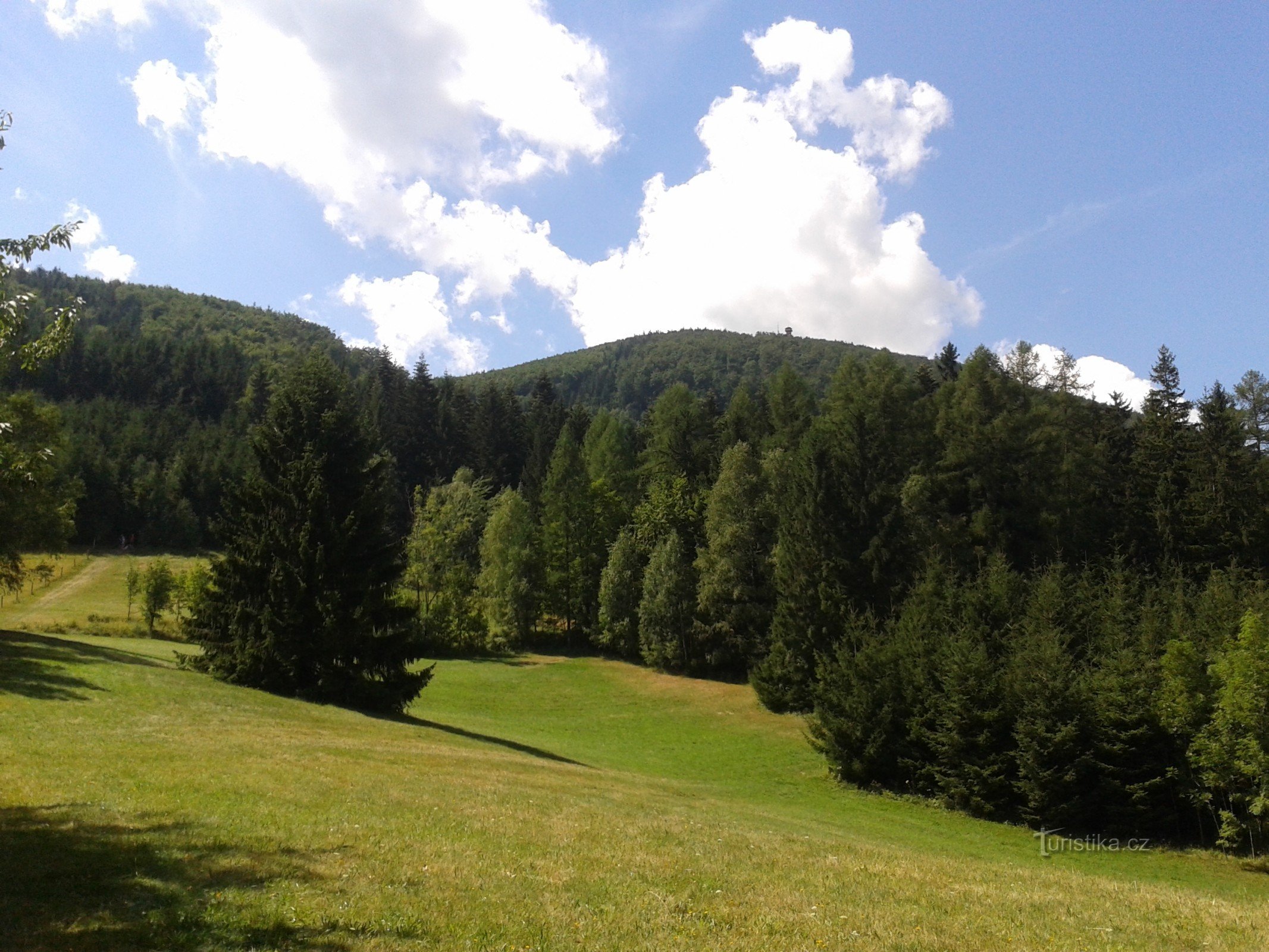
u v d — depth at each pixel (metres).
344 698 30.33
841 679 36.44
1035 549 52.38
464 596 69.56
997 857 24.53
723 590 56.81
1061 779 29.16
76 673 24.66
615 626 64.50
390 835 12.08
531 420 103.81
